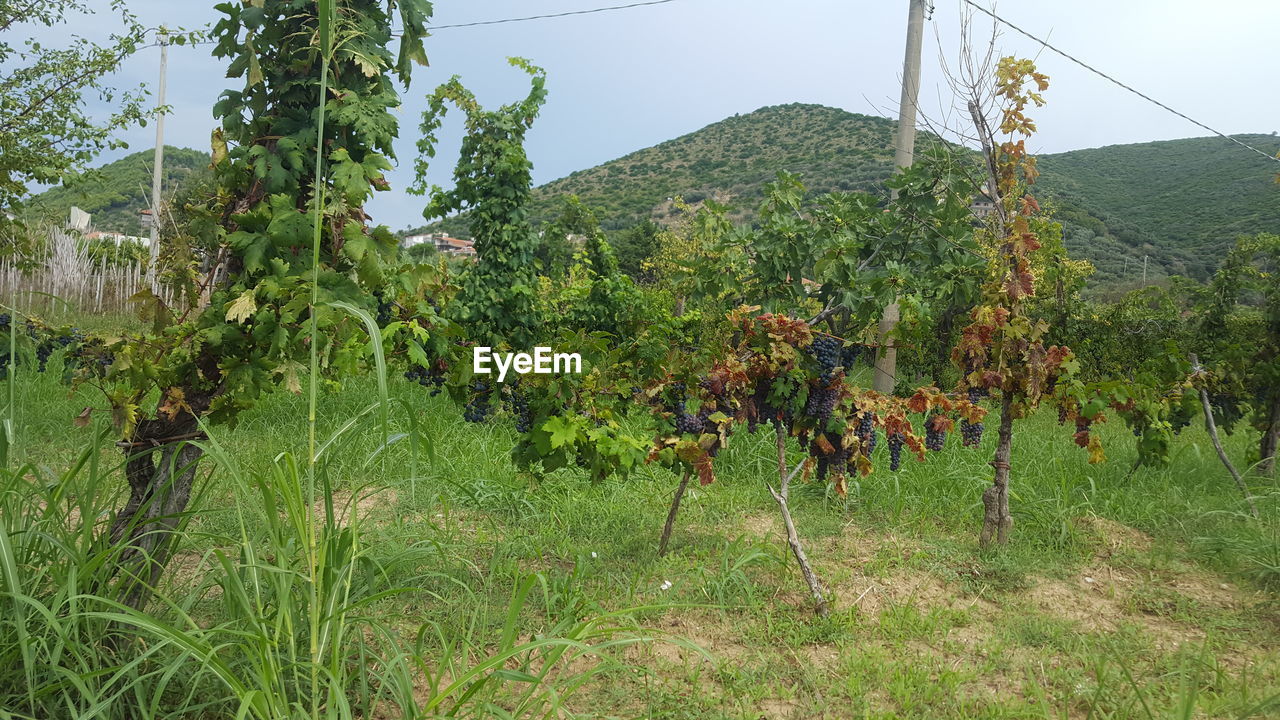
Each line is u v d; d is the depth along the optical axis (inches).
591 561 173.6
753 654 135.5
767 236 269.6
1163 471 262.7
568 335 159.0
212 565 140.5
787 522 159.6
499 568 163.5
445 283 155.7
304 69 118.2
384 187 121.8
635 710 114.5
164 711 101.2
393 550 155.3
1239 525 210.2
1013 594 170.4
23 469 98.2
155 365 111.0
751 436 269.0
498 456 244.4
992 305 190.2
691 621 148.0
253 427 265.1
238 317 105.2
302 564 108.5
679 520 206.8
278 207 110.0
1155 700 122.6
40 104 415.2
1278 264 308.3
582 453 162.9
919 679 126.7
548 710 110.4
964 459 261.3
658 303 423.2
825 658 135.7
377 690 112.9
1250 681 129.0
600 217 490.9
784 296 267.9
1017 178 202.5
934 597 166.1
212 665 83.4
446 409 295.9
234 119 117.3
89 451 101.7
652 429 182.5
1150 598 168.6
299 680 105.4
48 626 95.0
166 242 117.7
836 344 168.1
